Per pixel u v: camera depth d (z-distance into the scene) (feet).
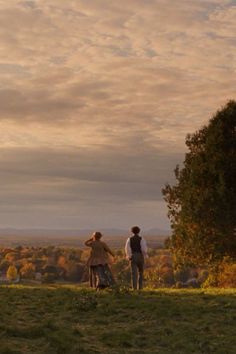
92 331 42.34
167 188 116.78
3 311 47.91
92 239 66.18
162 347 38.11
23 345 34.91
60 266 319.68
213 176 106.73
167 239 115.85
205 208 104.22
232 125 108.68
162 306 51.70
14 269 292.20
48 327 40.55
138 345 38.37
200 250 107.45
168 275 184.34
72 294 59.16
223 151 106.83
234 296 58.75
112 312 49.55
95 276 65.31
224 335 41.34
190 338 40.19
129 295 58.49
